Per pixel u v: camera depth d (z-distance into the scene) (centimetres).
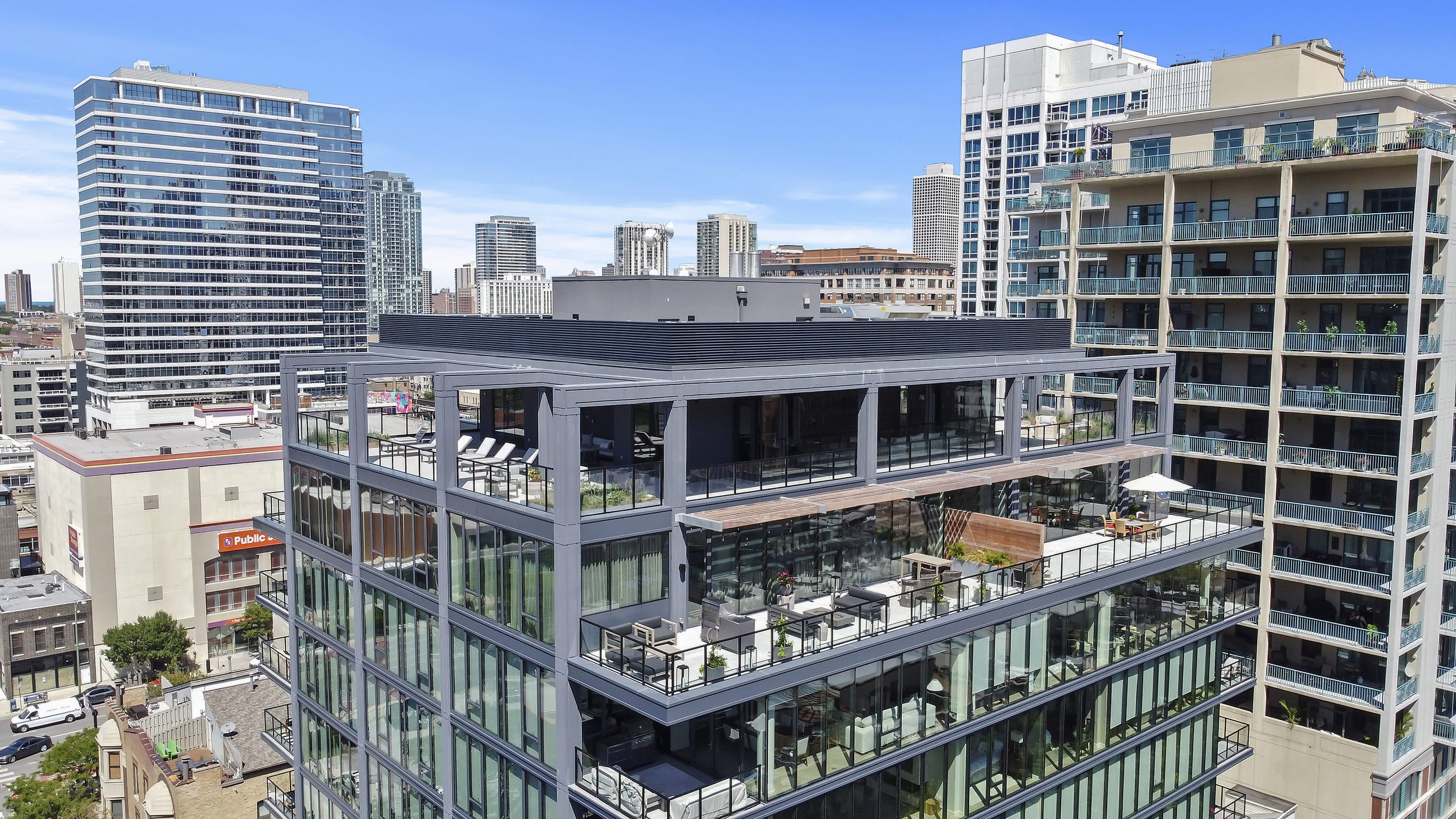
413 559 2959
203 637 8956
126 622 8700
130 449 9194
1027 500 3675
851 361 3222
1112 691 3238
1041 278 8088
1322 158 5050
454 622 2783
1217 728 3750
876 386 3030
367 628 3238
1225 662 4031
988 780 2870
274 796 4284
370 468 3098
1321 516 5106
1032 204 7975
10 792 6225
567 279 4053
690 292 3800
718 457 3025
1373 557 5081
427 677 2955
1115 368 3878
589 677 2344
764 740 2344
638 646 2330
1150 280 5928
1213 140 5894
